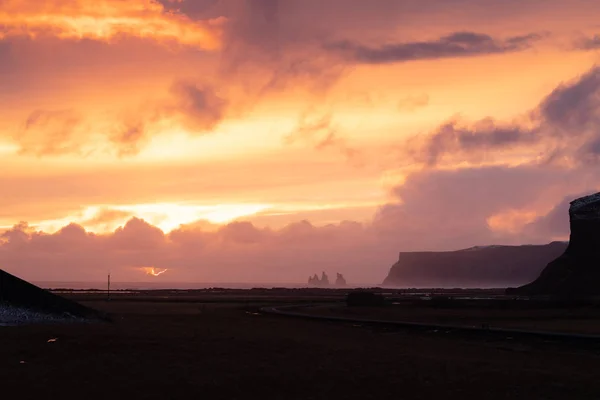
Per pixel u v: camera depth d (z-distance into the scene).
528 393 29.11
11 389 27.36
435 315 92.06
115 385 28.78
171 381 29.95
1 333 44.72
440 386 30.36
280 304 135.88
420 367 35.50
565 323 73.06
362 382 30.98
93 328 51.53
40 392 27.03
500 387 30.28
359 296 131.88
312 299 175.38
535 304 114.00
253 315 88.38
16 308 57.06
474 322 75.94
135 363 34.41
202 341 44.94
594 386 30.69
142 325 59.34
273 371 33.22
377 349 43.94
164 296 193.38
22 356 35.41
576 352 44.22
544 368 35.91
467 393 28.98
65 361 34.31
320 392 28.75
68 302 61.44
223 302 143.12
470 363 37.28
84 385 28.56
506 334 55.38
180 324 62.53
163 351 39.12
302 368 34.31
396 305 126.88
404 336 56.25
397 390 29.39
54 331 46.94
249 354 39.12
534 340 51.19
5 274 59.19
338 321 75.75
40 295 60.16
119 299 152.50
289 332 56.91
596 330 61.00
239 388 29.09
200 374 31.86
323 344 46.00
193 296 198.00
